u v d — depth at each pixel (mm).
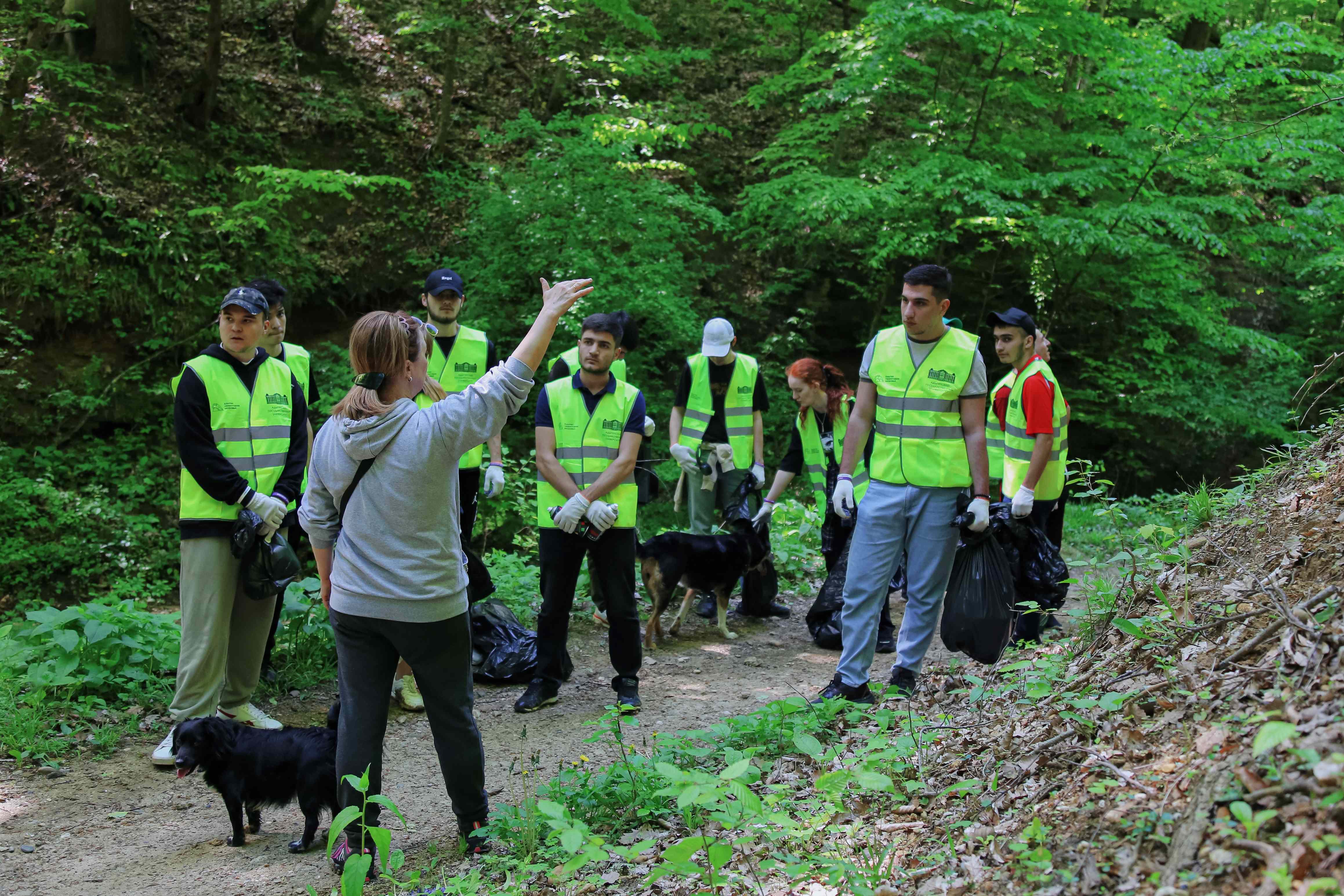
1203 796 2217
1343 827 1917
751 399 7082
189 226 10648
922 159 12070
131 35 11609
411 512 3057
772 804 3047
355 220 11828
